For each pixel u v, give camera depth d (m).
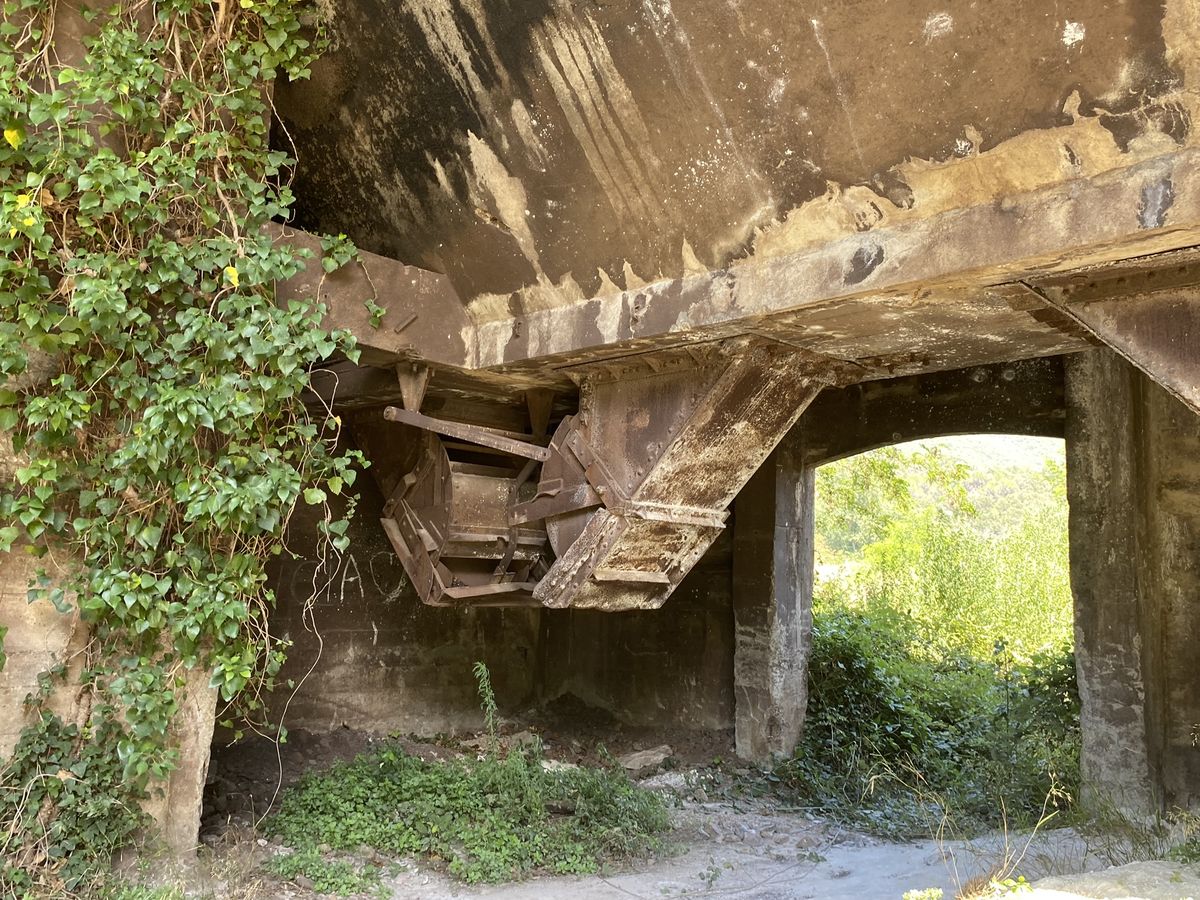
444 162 5.53
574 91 4.72
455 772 7.12
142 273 4.67
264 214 5.01
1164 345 3.89
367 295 5.74
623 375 6.08
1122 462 6.73
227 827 6.07
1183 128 3.27
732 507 9.41
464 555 6.90
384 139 5.68
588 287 5.55
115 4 4.66
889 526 16.17
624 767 8.78
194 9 4.82
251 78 4.99
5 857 4.47
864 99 3.94
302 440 5.27
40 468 4.48
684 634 9.77
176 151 4.82
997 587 14.62
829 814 7.85
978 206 3.93
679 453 5.79
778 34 3.96
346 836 6.13
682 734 9.56
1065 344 5.44
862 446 8.75
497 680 10.17
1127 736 6.50
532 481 7.23
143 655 4.86
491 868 5.89
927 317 4.80
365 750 8.23
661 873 6.20
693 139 4.55
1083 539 6.87
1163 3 3.06
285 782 7.27
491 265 5.87
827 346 5.54
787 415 6.18
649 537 6.19
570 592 6.21
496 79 4.94
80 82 4.40
